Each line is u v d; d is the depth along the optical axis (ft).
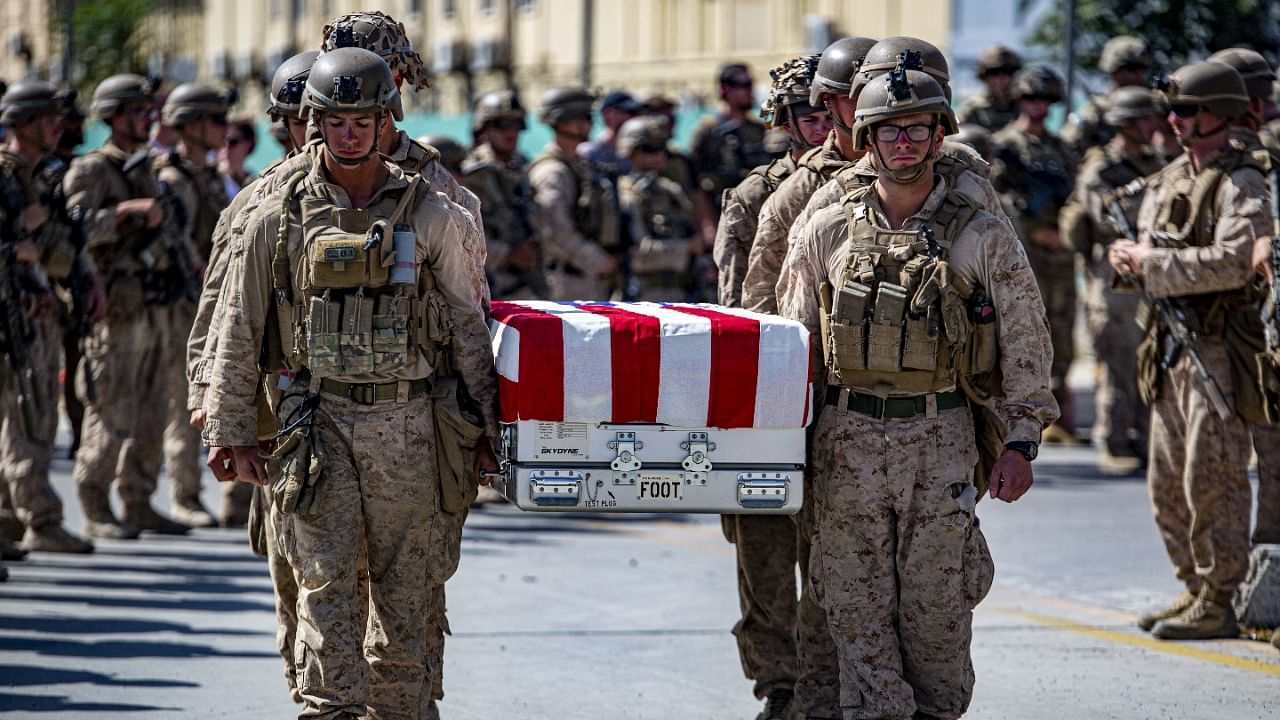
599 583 88.74
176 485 105.50
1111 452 131.23
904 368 50.29
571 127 115.24
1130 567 93.45
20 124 88.28
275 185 51.42
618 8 334.24
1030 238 134.51
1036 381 50.98
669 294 121.49
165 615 79.82
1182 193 73.82
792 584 59.21
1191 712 63.62
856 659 51.62
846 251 51.42
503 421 50.75
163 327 100.63
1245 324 72.54
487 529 106.83
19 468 94.12
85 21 338.95
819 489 52.31
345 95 48.65
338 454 50.47
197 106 102.99
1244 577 75.41
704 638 76.23
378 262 49.57
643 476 50.37
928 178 51.29
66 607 81.20
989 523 107.76
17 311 87.10
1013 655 72.90
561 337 49.49
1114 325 128.88
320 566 49.93
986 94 140.77
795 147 60.80
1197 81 72.74
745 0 312.09
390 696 51.62
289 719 62.08
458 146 110.01
